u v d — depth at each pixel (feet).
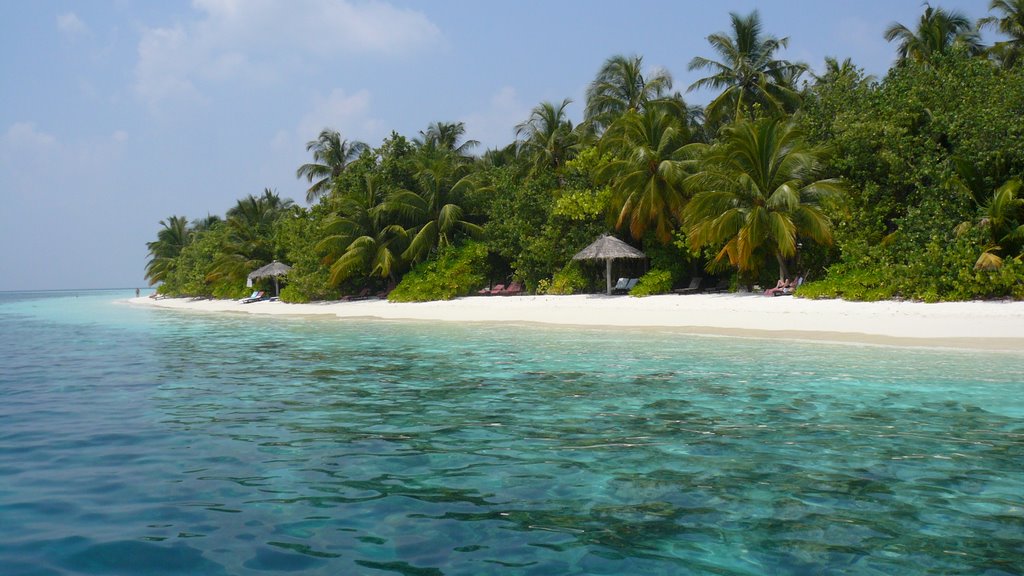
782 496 16.22
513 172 118.62
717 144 89.61
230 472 18.80
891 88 78.07
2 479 18.28
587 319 71.56
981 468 18.26
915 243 66.54
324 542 13.67
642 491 16.79
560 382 33.99
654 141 97.50
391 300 114.11
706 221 81.46
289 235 138.00
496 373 37.55
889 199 75.51
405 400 29.84
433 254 119.75
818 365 37.58
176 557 12.93
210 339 65.82
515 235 108.78
